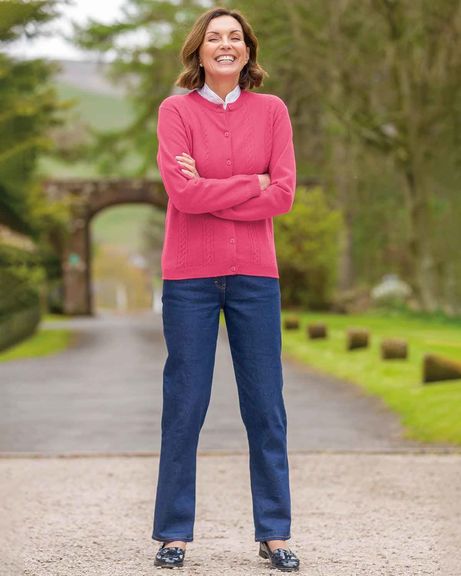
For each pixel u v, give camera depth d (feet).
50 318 142.51
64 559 15.07
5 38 46.68
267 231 14.49
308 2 98.68
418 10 94.12
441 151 108.37
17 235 117.80
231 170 14.34
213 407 39.42
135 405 40.34
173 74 114.52
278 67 100.32
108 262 344.28
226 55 14.23
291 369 55.93
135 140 132.46
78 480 23.50
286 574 13.96
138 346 78.33
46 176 149.07
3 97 78.89
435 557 15.12
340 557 15.12
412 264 116.67
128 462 26.40
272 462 14.49
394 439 30.89
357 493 21.47
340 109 100.89
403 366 51.88
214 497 21.26
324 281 124.77
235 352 14.56
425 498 20.76
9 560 15.03
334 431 32.68
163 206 158.20
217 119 14.37
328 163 120.16
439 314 108.17
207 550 15.67
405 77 103.19
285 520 14.51
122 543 16.31
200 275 14.24
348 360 57.72
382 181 132.16
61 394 44.62
